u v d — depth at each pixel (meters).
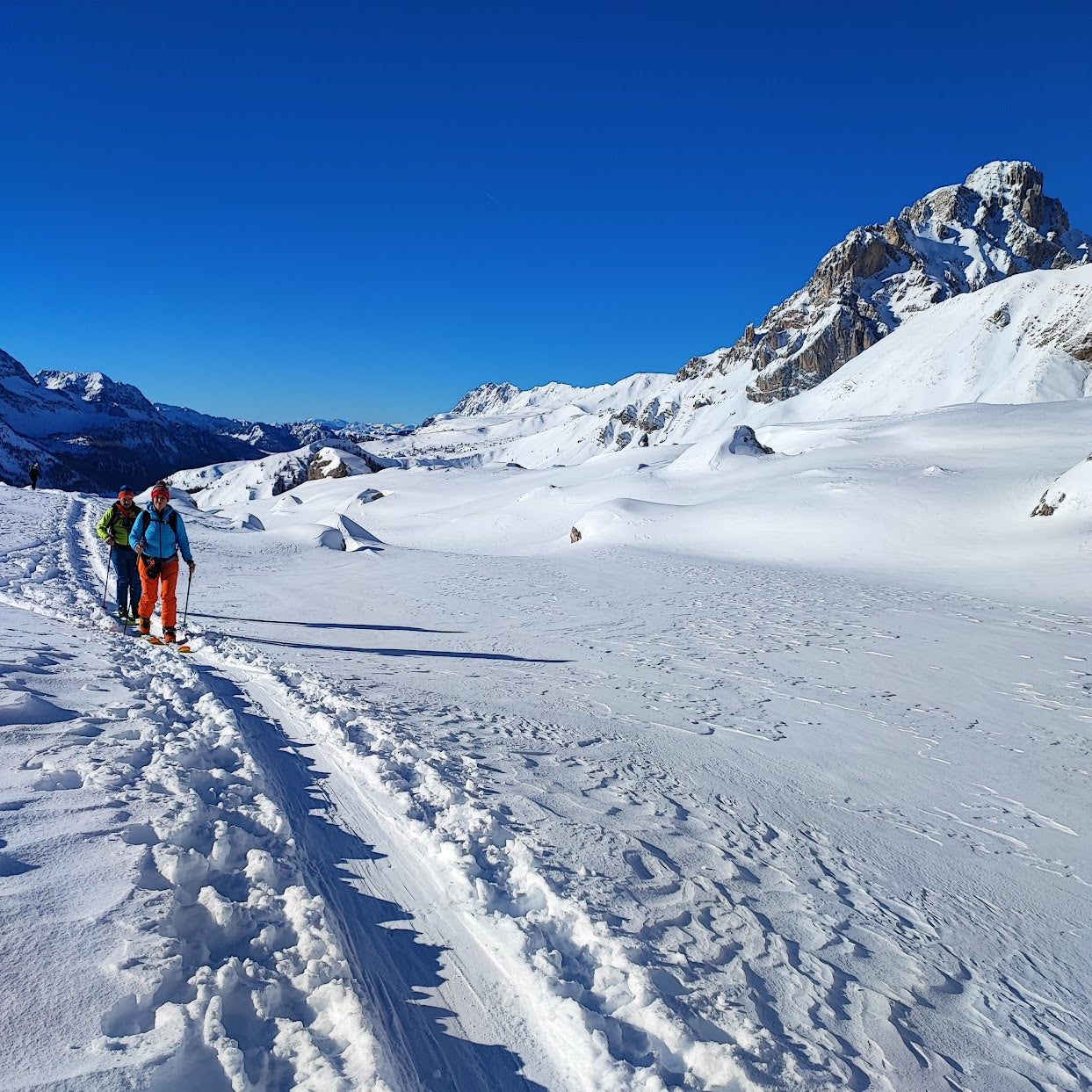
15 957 1.98
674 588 20.56
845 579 22.58
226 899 2.57
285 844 3.29
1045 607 16.84
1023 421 56.94
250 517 48.38
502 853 3.64
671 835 4.38
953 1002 3.20
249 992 2.19
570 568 25.28
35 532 20.64
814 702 8.77
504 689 8.30
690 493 50.44
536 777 5.05
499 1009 2.50
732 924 3.42
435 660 10.08
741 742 6.93
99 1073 1.66
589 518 40.34
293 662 8.64
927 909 4.07
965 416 64.38
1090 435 46.91
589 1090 2.18
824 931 3.57
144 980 2.01
